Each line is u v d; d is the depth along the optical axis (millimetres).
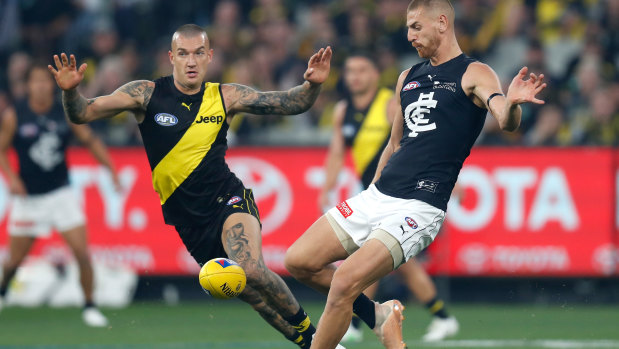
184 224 19234
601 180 34781
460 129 17250
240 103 19000
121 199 36406
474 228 35406
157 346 25234
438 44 17672
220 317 32625
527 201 35094
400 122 18359
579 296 35812
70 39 47531
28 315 33125
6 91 44375
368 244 16891
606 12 43688
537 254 35062
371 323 18297
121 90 18516
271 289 18188
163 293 37125
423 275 27031
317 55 18141
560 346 24891
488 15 45656
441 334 26969
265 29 45844
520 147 35188
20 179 30656
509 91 15430
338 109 27844
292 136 40344
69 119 17750
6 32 47469
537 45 41750
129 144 36375
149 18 47844
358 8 45188
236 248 18312
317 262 17891
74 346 25328
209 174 18812
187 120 18719
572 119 39469
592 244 34875
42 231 30859
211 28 47531
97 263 36438
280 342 25969
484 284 36312
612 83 40875
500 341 26172
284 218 36000
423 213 17125
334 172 27875
